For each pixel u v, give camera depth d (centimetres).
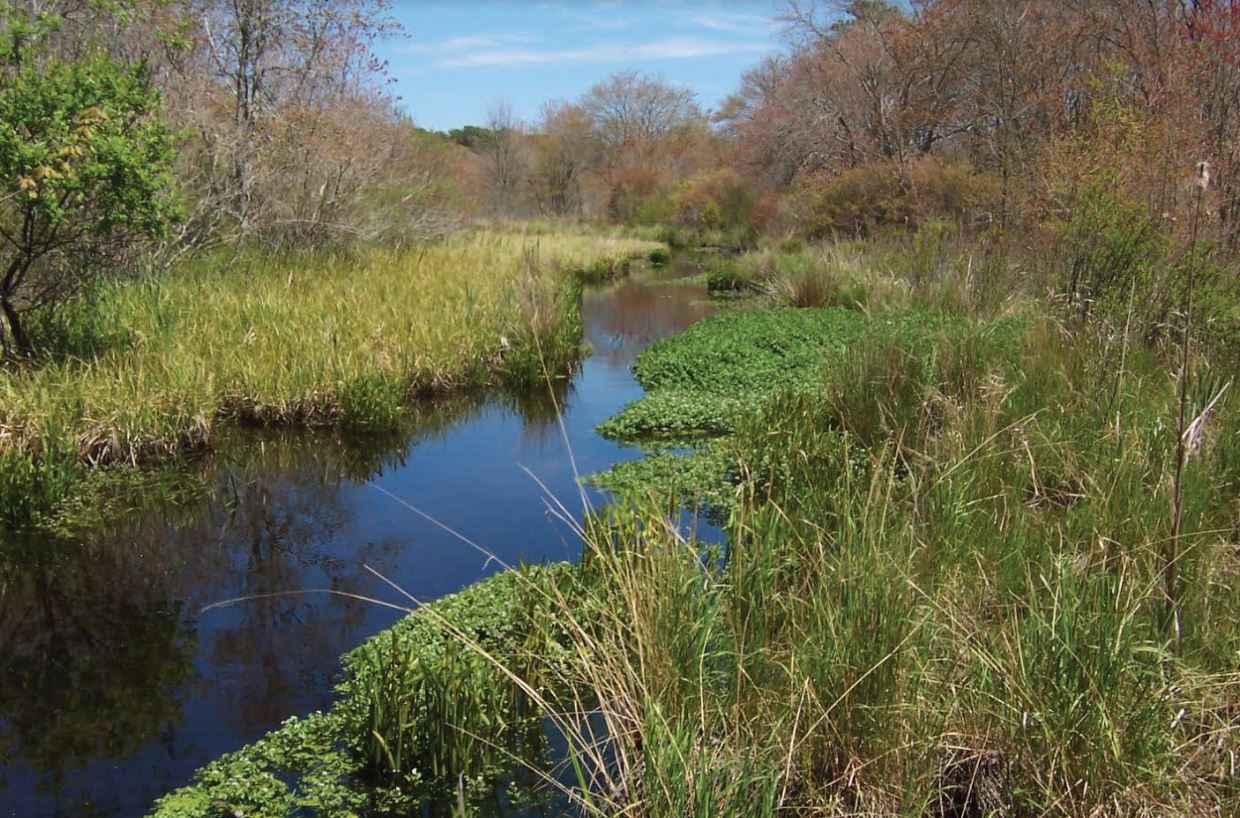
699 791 341
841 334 1235
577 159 4909
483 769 448
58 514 769
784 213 2938
